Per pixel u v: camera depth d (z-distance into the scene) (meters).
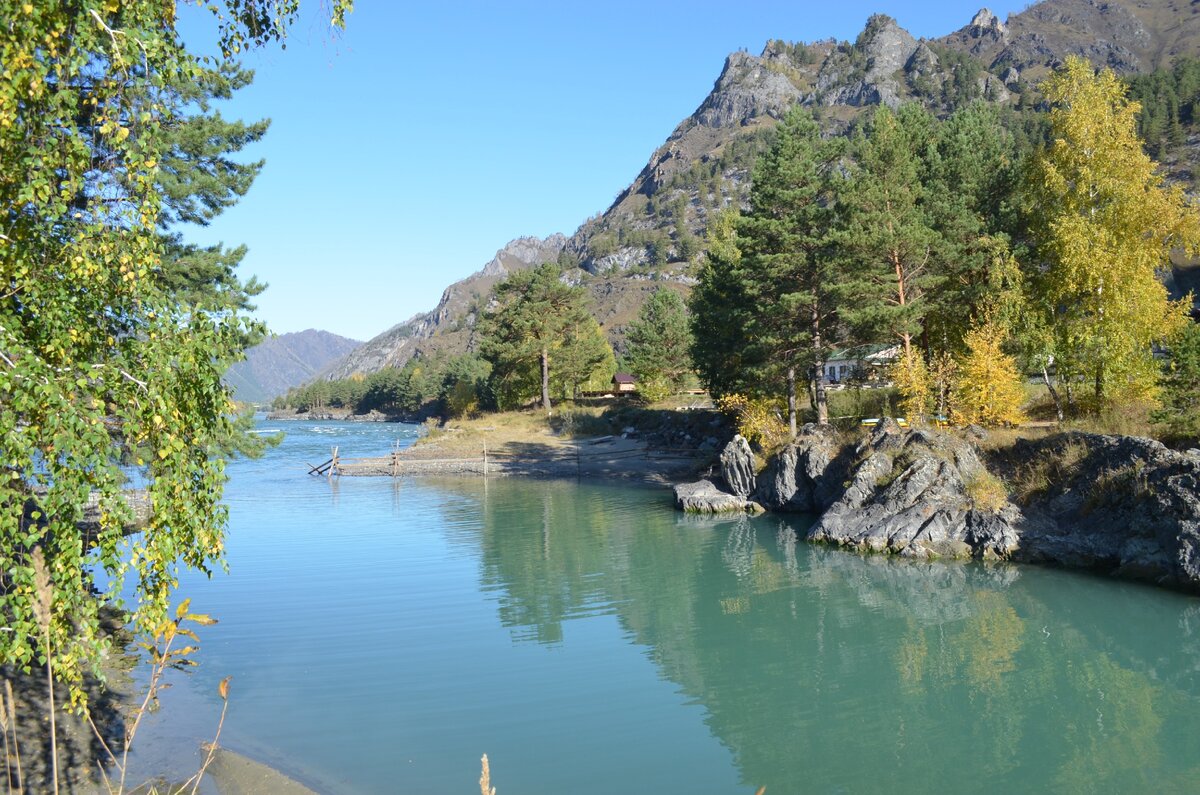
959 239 36.78
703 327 50.06
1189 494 19.84
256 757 11.26
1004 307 32.69
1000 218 36.69
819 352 37.56
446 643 16.77
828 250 37.38
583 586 22.00
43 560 5.93
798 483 33.25
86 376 6.62
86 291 6.89
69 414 5.99
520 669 15.22
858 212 35.12
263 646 16.45
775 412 41.31
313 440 94.38
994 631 17.47
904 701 13.73
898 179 36.59
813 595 20.73
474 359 143.12
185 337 6.96
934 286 36.69
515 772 11.01
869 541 25.45
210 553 7.22
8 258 6.38
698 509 34.66
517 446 65.75
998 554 23.44
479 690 14.05
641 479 47.16
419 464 56.03
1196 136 147.25
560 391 95.44
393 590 21.53
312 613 19.12
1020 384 32.75
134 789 9.95
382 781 10.68
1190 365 24.47
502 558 25.78
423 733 12.27
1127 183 31.12
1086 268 30.48
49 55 6.59
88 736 11.18
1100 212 32.12
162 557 6.65
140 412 6.62
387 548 27.56
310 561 25.34
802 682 14.66
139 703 12.84
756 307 39.88
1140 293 30.03
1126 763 11.38
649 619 18.75
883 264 35.19
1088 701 13.64
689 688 14.30
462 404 105.94
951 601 19.86
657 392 82.94
